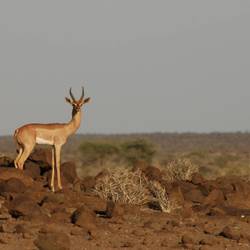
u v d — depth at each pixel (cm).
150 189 8494
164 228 6681
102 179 8325
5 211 7012
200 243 6112
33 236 6112
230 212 7525
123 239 6197
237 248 6000
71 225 6600
